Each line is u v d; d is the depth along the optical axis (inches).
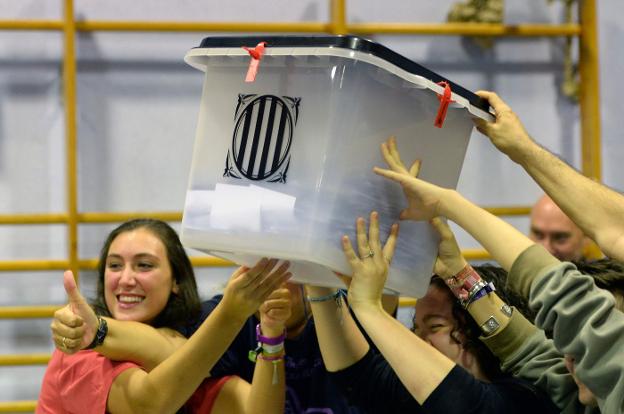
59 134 184.7
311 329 104.9
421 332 90.7
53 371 96.2
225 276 183.9
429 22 192.5
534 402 78.4
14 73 183.9
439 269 86.0
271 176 74.3
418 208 74.6
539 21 194.4
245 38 75.7
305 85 73.6
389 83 73.4
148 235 100.7
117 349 92.0
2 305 182.5
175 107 186.9
